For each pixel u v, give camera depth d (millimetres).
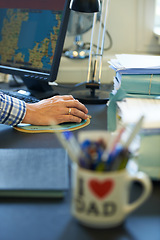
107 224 569
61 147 945
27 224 583
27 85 1580
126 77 1159
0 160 794
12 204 644
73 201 595
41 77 1421
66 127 1126
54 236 552
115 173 558
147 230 566
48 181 688
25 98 1428
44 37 1430
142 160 717
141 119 565
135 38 2014
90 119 1219
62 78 1946
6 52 1597
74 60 1935
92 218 568
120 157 562
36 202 650
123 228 572
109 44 2010
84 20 1947
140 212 617
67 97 1238
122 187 567
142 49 2027
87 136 592
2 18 1629
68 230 566
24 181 688
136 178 570
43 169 745
